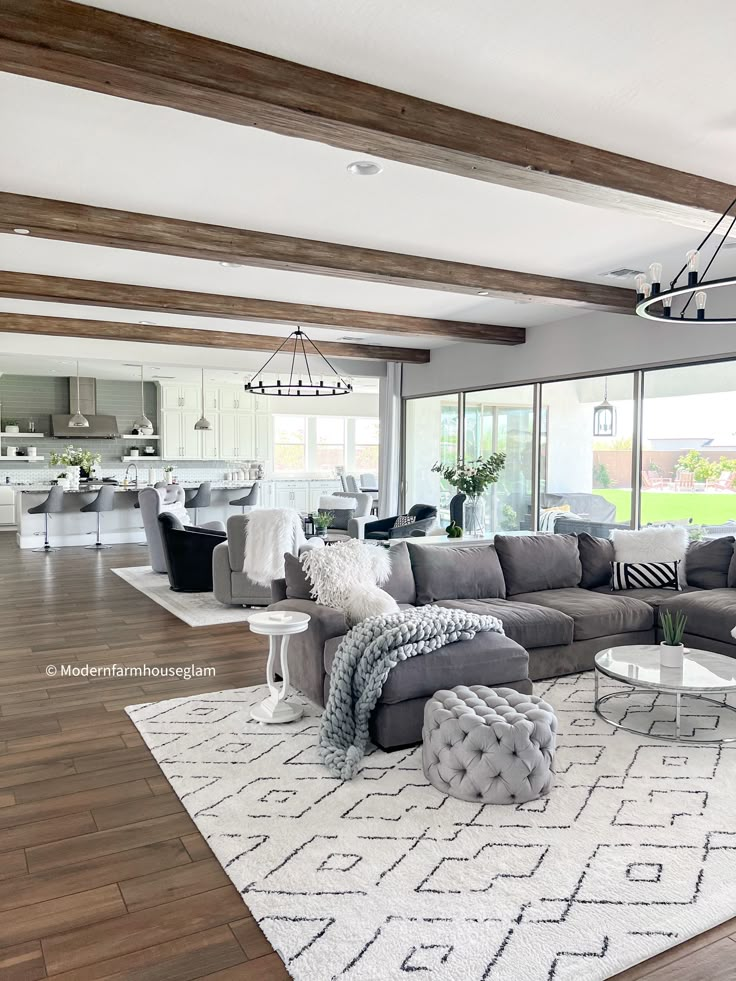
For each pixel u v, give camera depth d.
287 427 14.61
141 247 4.29
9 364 10.69
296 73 2.56
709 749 3.39
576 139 3.16
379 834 2.60
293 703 3.95
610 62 2.55
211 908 2.18
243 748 3.36
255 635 5.45
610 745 3.43
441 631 3.53
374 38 2.41
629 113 2.93
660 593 5.15
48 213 3.92
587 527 7.34
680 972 1.93
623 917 2.13
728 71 2.60
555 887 2.28
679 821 2.71
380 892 2.25
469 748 2.86
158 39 2.34
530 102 2.84
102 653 4.95
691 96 2.79
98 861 2.43
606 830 2.64
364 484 14.20
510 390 8.45
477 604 4.59
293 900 2.21
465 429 9.26
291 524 6.42
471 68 2.59
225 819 2.71
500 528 8.61
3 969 1.91
